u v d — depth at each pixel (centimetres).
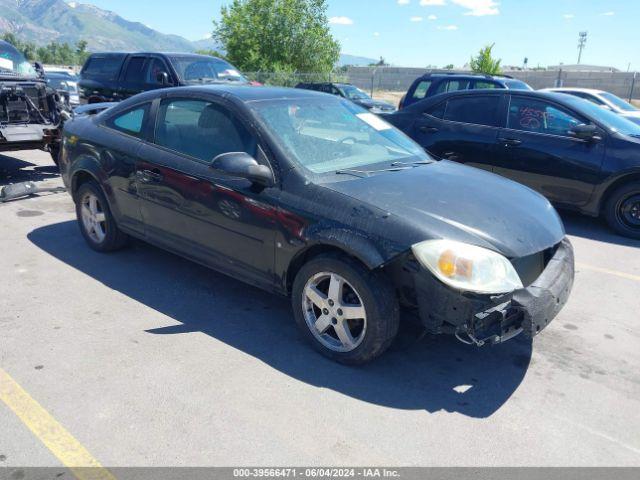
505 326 293
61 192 745
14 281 446
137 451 256
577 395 314
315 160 362
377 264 296
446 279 284
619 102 1222
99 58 1215
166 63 1049
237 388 307
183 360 334
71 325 375
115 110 487
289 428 275
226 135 384
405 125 769
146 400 294
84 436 265
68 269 475
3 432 268
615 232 640
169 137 424
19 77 841
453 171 399
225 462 251
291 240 337
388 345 322
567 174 639
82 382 308
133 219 457
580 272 514
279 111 389
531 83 3650
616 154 608
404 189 339
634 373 339
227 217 372
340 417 285
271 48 2941
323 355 343
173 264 493
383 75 3706
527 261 320
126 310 400
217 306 412
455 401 304
